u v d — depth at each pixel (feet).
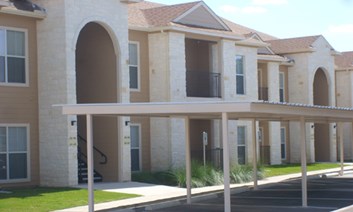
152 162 97.35
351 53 161.79
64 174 77.71
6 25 77.20
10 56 77.71
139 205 63.36
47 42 79.25
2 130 76.69
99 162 88.17
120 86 86.99
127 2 87.30
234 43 109.81
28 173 78.79
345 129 157.69
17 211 56.29
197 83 106.32
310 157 137.08
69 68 78.13
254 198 72.69
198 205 67.26
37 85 80.02
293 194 76.64
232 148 109.70
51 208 58.70
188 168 68.74
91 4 81.76
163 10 101.45
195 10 101.65
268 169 112.47
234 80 109.60
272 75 130.93
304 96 137.69
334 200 69.00
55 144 78.54
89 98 89.66
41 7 79.87
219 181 87.40
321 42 141.59
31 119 79.41
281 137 137.69
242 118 75.87
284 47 139.33
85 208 59.36
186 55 107.65
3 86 76.84
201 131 107.14
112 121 87.45
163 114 59.77
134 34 96.02
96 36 88.84
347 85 157.89
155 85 97.25
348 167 125.18
